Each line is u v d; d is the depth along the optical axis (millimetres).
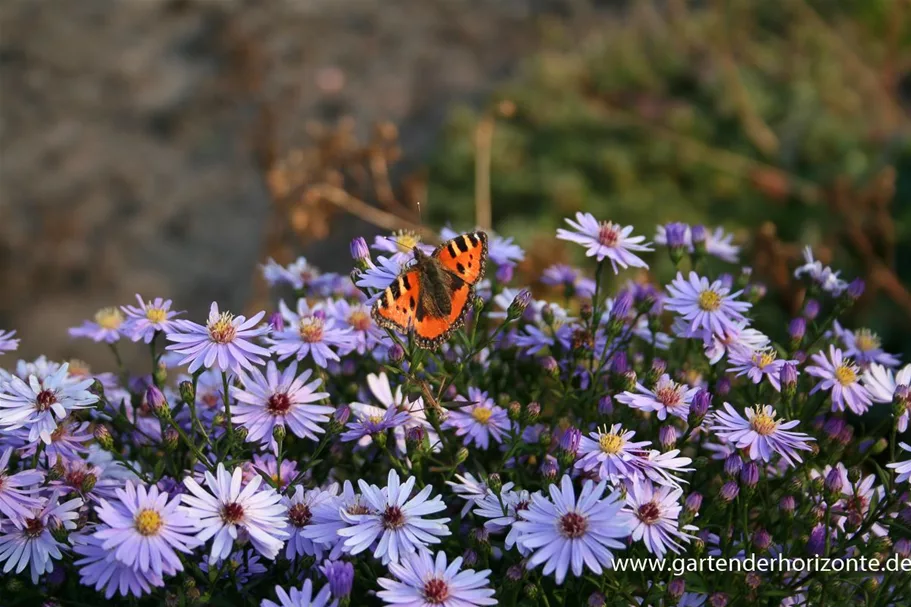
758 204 1930
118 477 845
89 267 2098
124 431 865
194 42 2760
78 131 2480
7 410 813
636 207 1960
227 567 790
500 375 897
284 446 854
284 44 2744
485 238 865
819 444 854
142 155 2422
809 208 1856
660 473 807
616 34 2539
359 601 823
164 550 773
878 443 852
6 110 2557
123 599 819
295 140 2412
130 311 863
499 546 825
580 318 902
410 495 817
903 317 1527
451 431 864
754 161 2057
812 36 2301
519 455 868
